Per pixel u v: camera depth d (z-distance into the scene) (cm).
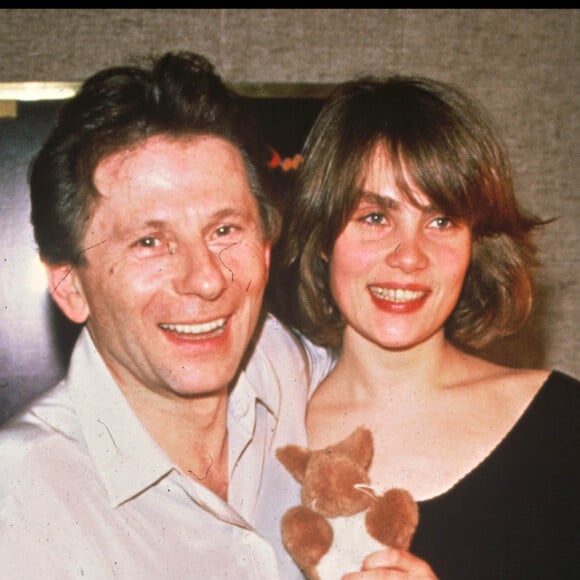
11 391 179
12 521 104
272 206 114
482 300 137
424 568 104
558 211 210
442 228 124
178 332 106
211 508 113
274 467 125
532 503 120
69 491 107
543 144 209
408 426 127
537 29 205
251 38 196
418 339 123
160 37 194
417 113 121
